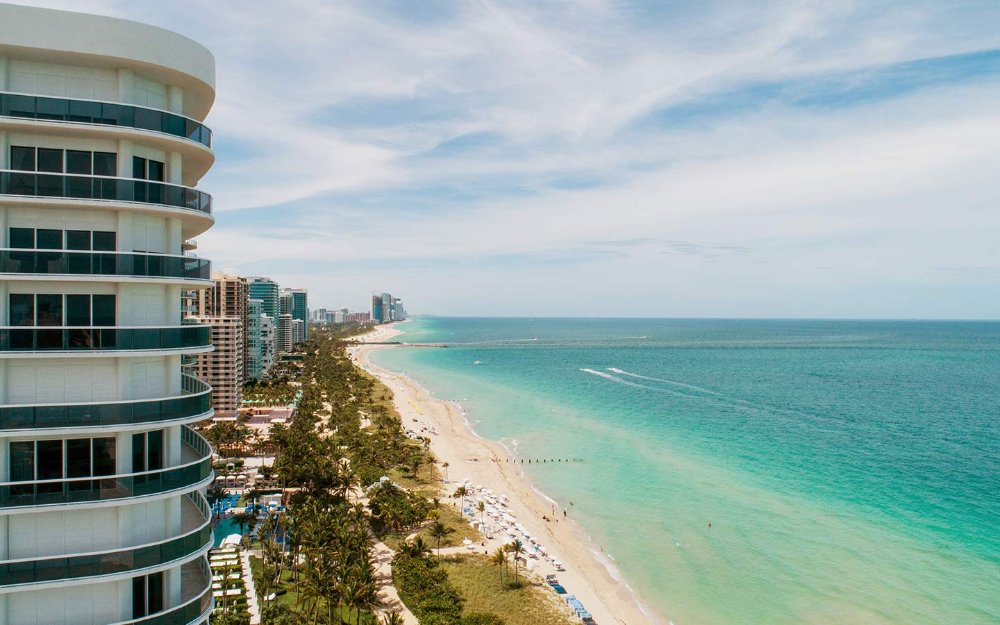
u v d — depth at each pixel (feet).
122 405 105.09
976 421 648.79
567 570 305.73
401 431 581.12
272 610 237.86
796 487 426.51
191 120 112.57
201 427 537.24
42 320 102.68
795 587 287.89
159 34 106.11
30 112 99.86
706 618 264.11
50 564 101.65
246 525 349.82
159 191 108.88
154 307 110.01
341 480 388.78
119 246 106.63
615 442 558.97
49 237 103.65
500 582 285.64
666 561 317.63
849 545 331.57
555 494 421.18
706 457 505.25
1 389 100.27
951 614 262.06
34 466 102.63
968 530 349.00
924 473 457.68
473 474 465.06
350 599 230.48
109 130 103.04
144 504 110.32
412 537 336.70
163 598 113.50
